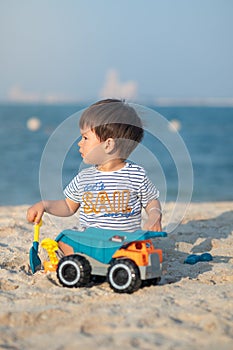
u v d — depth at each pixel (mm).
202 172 21203
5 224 5465
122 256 3330
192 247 4766
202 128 52031
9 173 19391
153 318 2744
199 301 3088
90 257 3414
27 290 3303
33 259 3781
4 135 38656
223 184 17438
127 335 2508
